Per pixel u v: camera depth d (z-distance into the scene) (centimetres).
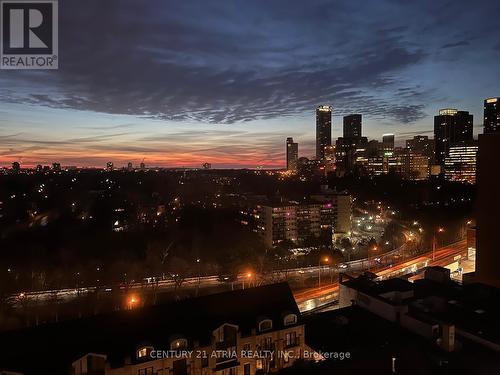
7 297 9606
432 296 5503
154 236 17662
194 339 4900
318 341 4972
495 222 7112
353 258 15312
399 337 4788
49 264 12912
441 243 17125
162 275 12194
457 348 4459
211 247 16038
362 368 4084
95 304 9769
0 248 14550
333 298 9981
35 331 4547
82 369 4306
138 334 4781
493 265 7188
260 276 12100
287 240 17538
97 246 15512
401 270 12875
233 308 5462
